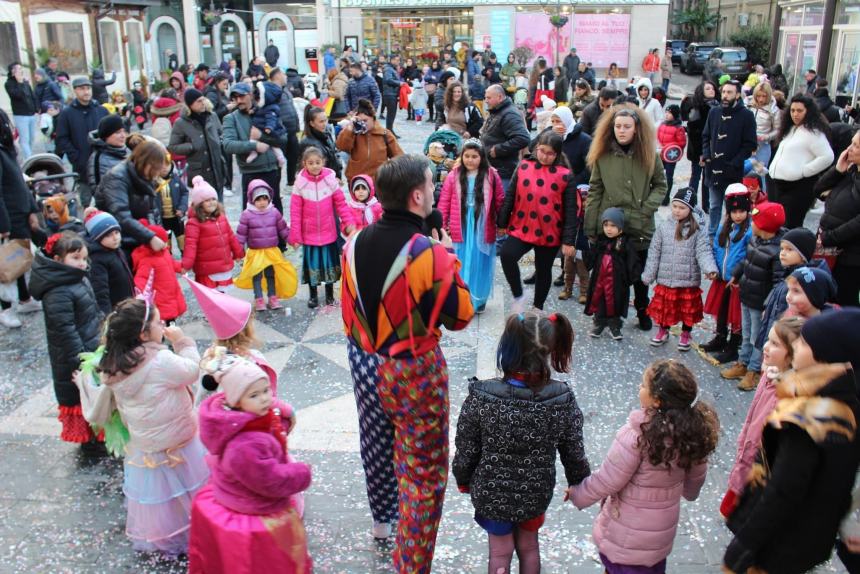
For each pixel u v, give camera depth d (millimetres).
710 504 3906
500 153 7078
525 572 3162
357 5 28750
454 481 4125
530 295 6957
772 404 3270
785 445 2264
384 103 17031
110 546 3623
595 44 28562
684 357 5637
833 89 16547
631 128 5539
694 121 9672
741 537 2381
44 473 4227
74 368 4160
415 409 2979
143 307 3371
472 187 6066
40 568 3463
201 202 5895
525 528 3119
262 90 8586
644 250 5926
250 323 3502
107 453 4410
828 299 3842
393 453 3340
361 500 3943
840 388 2201
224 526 2877
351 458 4328
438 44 29094
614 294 5809
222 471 2867
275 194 8805
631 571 2955
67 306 4125
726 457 4312
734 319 5434
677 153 9781
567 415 2936
